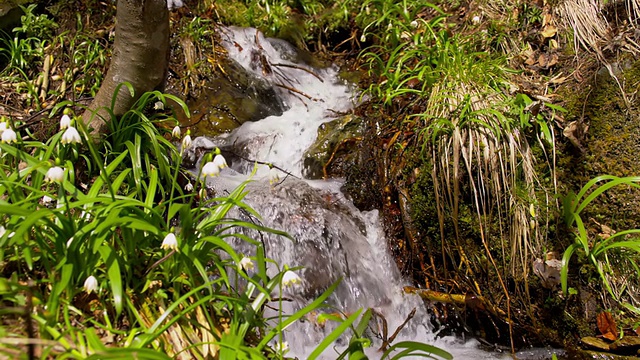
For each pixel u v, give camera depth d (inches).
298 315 88.0
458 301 132.4
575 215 125.6
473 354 126.5
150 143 127.7
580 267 128.3
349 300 132.4
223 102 169.8
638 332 122.0
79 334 76.8
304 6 211.8
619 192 131.1
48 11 173.2
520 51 163.9
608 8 161.3
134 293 91.4
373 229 144.3
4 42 161.2
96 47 166.1
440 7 195.3
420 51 164.7
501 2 182.5
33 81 156.4
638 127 135.1
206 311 90.8
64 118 92.8
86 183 121.6
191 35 180.5
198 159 151.2
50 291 86.2
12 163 112.9
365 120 160.9
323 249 134.0
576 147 137.0
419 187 140.3
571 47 158.9
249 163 156.6
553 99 145.2
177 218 128.2
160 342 83.9
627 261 126.6
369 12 200.1
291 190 142.9
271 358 93.5
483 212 134.4
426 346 88.4
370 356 122.1
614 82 141.7
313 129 166.1
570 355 124.7
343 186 151.6
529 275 130.2
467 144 137.5
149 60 125.2
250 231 131.0
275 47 196.1
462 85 148.3
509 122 138.3
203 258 98.3
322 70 193.9
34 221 78.4
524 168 134.6
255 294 120.1
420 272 139.2
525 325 128.6
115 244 96.4
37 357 72.5
